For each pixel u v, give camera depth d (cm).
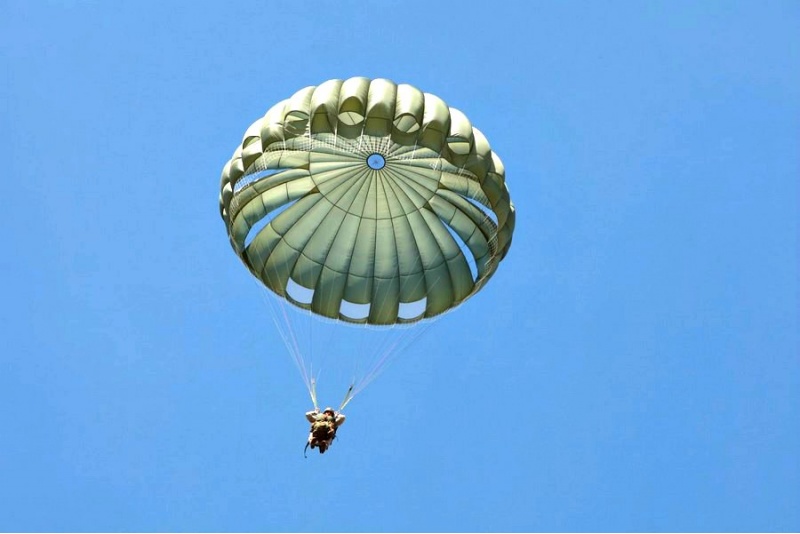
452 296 8806
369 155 8406
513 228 8419
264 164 8212
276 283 8731
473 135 7938
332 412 8269
